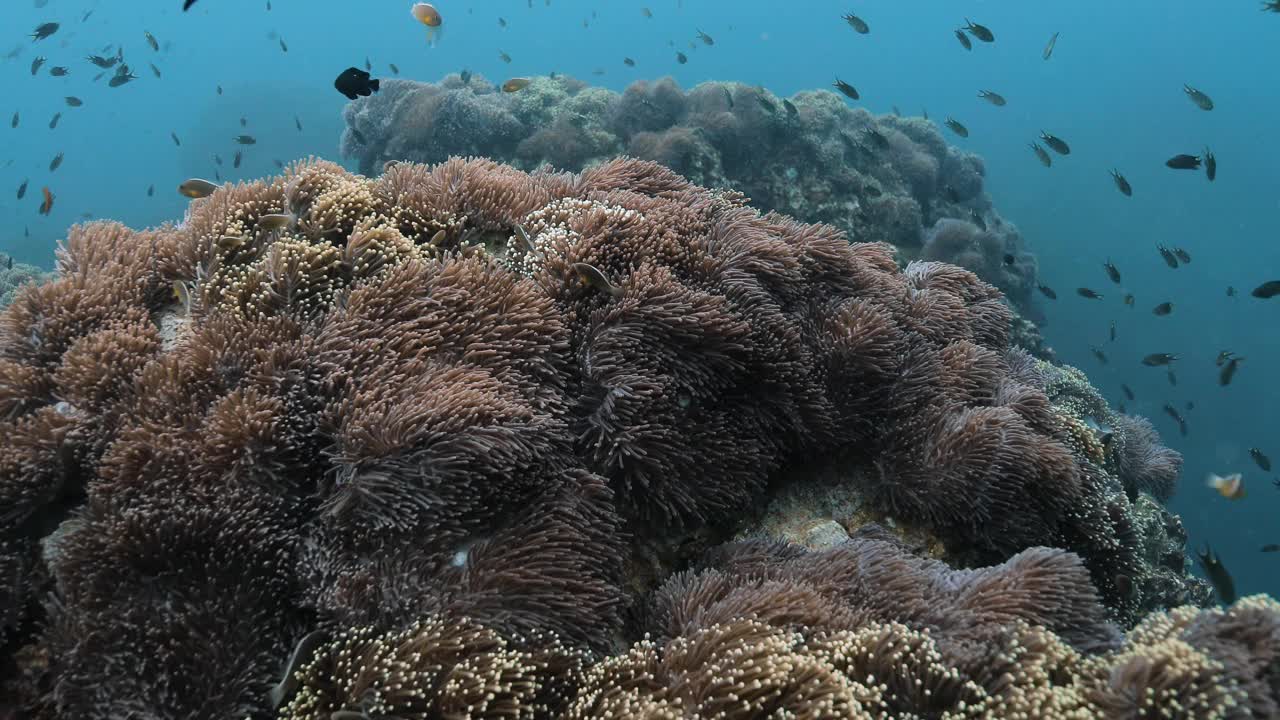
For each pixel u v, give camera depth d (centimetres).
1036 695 231
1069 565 294
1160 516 625
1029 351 1274
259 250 349
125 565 243
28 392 287
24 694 243
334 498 258
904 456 388
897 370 406
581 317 344
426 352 296
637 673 248
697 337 333
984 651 251
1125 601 415
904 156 1634
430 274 326
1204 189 4450
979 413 380
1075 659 248
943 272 530
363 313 305
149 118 7500
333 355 288
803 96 1592
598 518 290
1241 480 496
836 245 438
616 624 274
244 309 312
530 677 235
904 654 249
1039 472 373
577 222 372
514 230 394
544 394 306
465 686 224
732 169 1393
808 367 375
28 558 261
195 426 269
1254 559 2459
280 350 287
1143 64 7162
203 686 233
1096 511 404
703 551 356
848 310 404
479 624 242
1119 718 221
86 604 239
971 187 1825
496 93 1574
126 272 339
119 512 249
